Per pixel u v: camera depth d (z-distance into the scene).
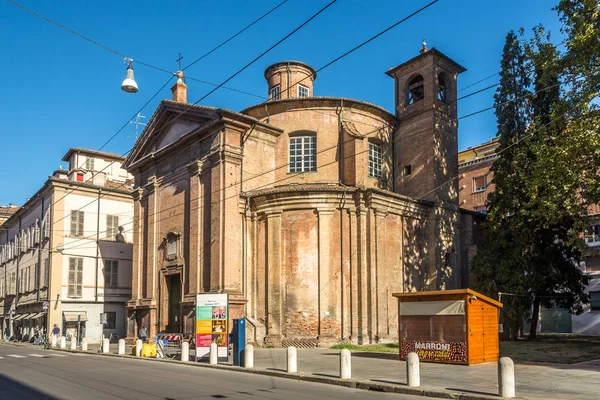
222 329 21.86
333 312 27.20
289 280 27.64
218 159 28.47
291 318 27.25
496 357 19.33
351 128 30.58
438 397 12.71
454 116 34.75
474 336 18.50
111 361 22.81
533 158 27.53
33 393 12.84
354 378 15.32
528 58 24.91
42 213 43.69
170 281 31.70
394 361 19.98
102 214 43.25
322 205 27.97
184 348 22.12
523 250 27.89
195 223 29.41
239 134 29.28
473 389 13.12
